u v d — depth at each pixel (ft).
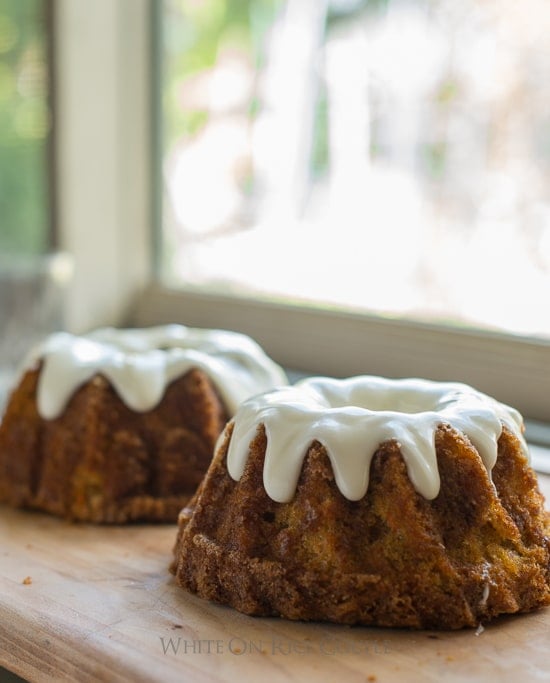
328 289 1.78
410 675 1.08
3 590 1.23
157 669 1.09
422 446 1.17
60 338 1.54
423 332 1.65
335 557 1.16
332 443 1.17
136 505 1.41
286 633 1.14
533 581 1.18
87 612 1.18
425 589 1.15
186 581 1.23
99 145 1.91
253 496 1.20
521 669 1.09
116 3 1.90
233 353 1.51
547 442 1.51
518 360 1.56
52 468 1.44
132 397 1.42
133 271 1.96
